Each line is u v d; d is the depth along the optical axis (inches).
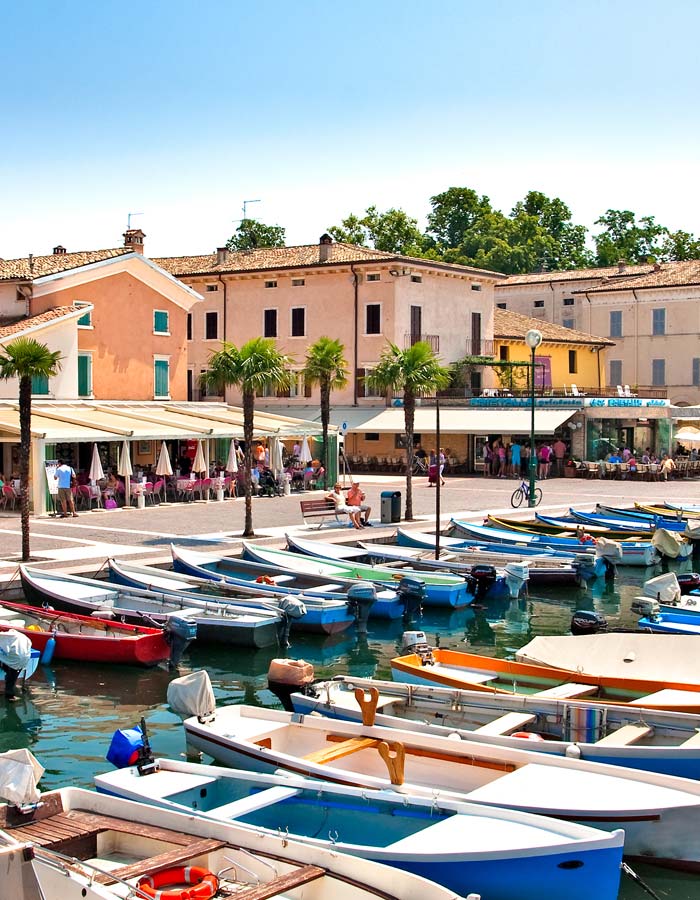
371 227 3521.2
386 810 410.3
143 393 1871.3
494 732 500.4
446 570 1037.2
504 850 362.9
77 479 1521.9
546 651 641.6
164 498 1603.1
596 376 2800.2
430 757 472.1
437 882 369.4
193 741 511.2
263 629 783.7
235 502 1621.6
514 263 3690.9
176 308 1937.7
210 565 1013.2
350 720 539.8
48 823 401.4
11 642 666.2
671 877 421.4
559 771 442.9
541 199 4170.8
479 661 627.2
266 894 340.2
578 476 2164.1
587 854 362.9
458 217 4005.9
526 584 1037.8
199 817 392.2
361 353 2268.7
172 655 730.8
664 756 465.7
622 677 602.9
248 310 2405.3
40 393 1640.0
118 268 1811.0
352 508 1312.7
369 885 348.5
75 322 1688.0
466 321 2402.8
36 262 1902.1
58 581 881.5
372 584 925.2
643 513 1444.4
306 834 423.2
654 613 770.8
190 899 351.9
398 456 2310.5
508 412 2193.7
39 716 634.2
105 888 347.3
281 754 463.2
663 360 2770.7
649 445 2359.7
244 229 3548.2
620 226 4010.8
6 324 1667.1
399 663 621.0
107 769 542.3
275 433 1747.0
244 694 690.2
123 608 815.7
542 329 2667.3
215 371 1180.5
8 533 1211.2
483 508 1536.7
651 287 2753.4
